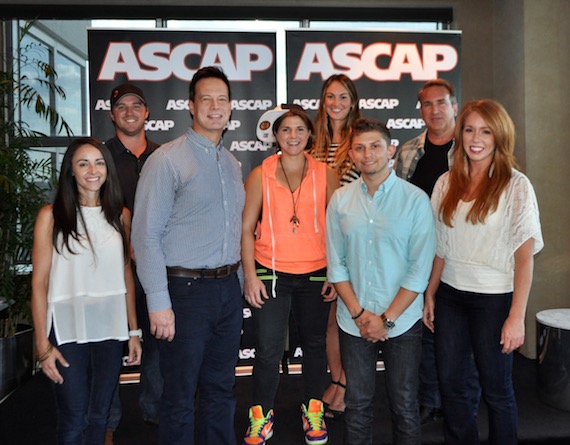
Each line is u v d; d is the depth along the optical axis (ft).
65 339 6.61
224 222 7.09
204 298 7.00
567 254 13.17
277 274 8.28
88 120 14.40
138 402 10.94
